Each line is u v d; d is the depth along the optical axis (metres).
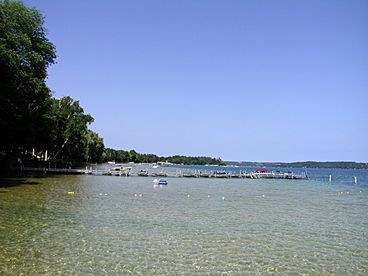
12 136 50.03
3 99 40.00
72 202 30.95
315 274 14.44
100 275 13.18
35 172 69.88
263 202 38.34
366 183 82.38
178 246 17.72
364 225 25.30
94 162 154.62
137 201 34.78
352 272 14.82
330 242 19.89
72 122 83.19
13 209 25.58
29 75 43.59
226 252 17.05
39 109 53.91
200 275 13.69
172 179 78.75
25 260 14.45
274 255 16.92
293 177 99.31
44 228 20.09
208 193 47.09
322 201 40.84
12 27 43.28
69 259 14.87
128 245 17.45
